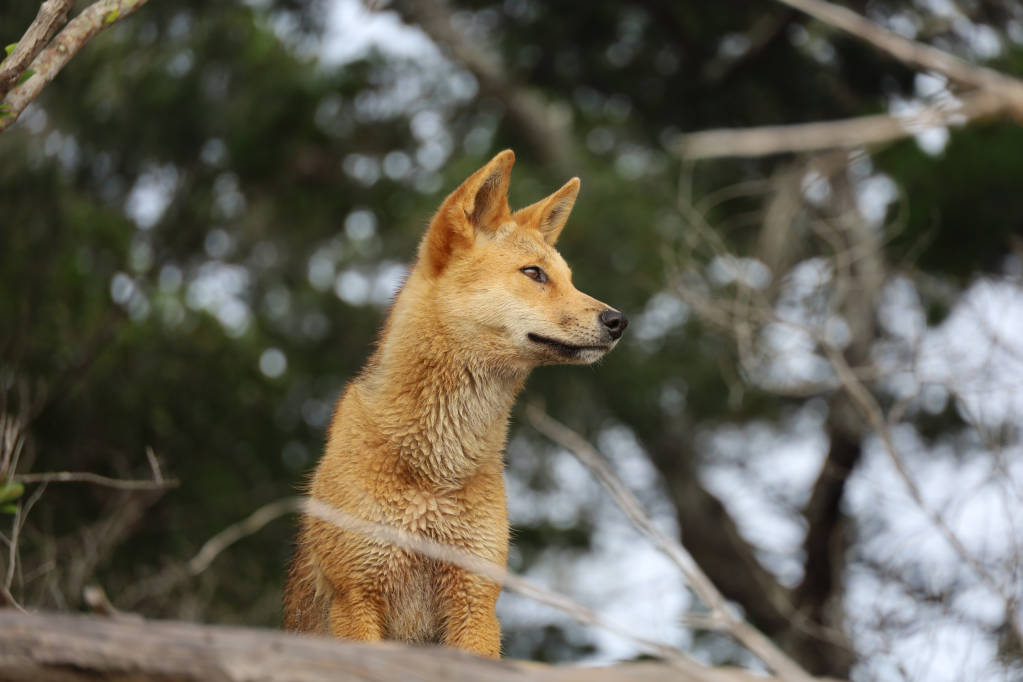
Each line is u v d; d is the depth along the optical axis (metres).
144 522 14.53
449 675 4.16
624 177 19.17
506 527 7.69
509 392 7.93
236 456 17.86
